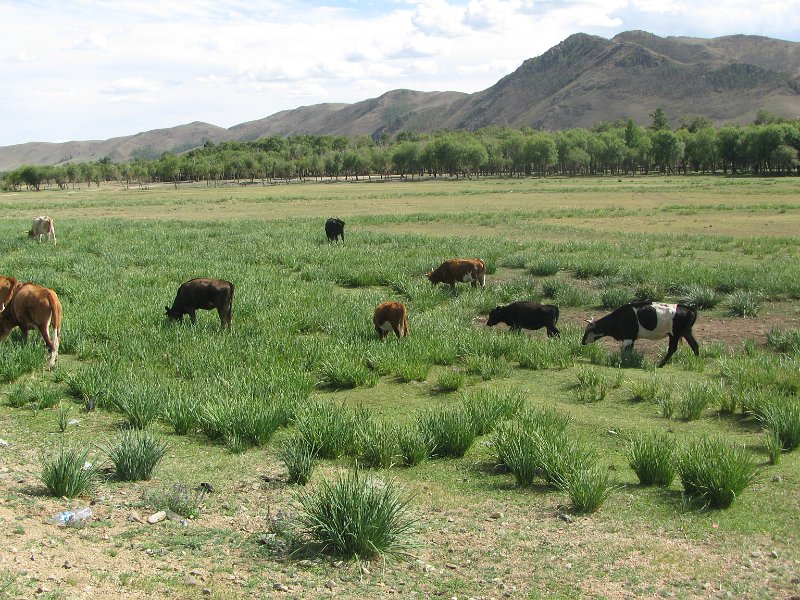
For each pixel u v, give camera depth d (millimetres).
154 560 5465
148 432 8945
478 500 6867
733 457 6746
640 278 21234
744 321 16594
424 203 60625
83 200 79062
